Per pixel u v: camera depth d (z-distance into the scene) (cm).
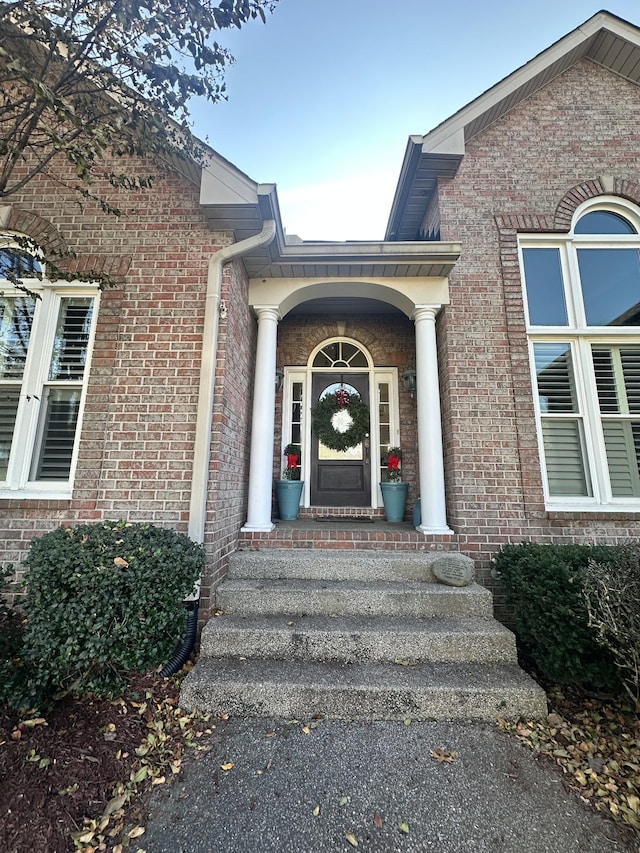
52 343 428
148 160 444
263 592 362
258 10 282
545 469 450
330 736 256
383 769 228
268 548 438
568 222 489
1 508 379
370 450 626
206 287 416
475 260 481
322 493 618
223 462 396
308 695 276
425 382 460
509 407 446
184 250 427
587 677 292
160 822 191
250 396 519
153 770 224
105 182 442
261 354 480
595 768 234
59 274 336
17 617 316
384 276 478
